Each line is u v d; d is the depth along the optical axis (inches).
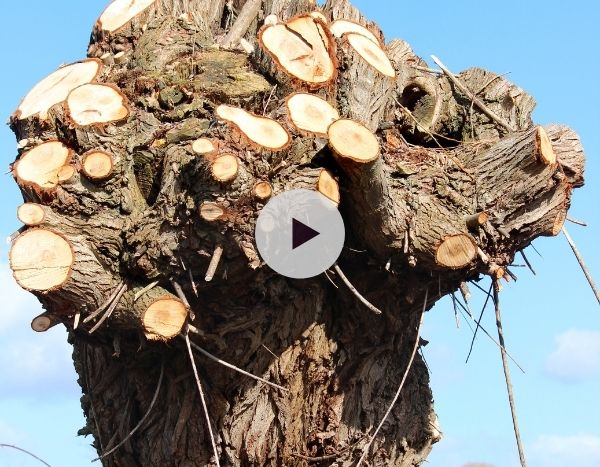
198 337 102.5
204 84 108.3
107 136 101.3
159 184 101.7
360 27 114.8
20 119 108.2
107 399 113.5
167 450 108.0
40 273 95.7
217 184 93.4
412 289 105.8
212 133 96.9
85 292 97.1
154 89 108.6
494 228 103.3
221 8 133.7
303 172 97.1
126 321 99.1
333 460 109.0
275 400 106.7
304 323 106.2
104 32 121.2
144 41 117.7
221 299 100.9
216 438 106.8
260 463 106.9
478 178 104.5
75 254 96.5
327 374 108.3
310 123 99.7
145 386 109.2
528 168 103.9
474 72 123.5
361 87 108.5
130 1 123.5
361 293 106.7
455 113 120.4
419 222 100.0
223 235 94.4
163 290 97.9
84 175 98.7
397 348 112.9
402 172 102.4
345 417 109.5
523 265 108.7
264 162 95.6
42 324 99.2
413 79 120.7
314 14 110.6
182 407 107.3
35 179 98.6
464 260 100.0
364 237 101.3
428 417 118.6
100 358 113.2
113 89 103.7
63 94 109.9
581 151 108.3
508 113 120.3
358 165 94.3
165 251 96.3
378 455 112.0
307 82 106.6
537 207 105.3
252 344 104.7
